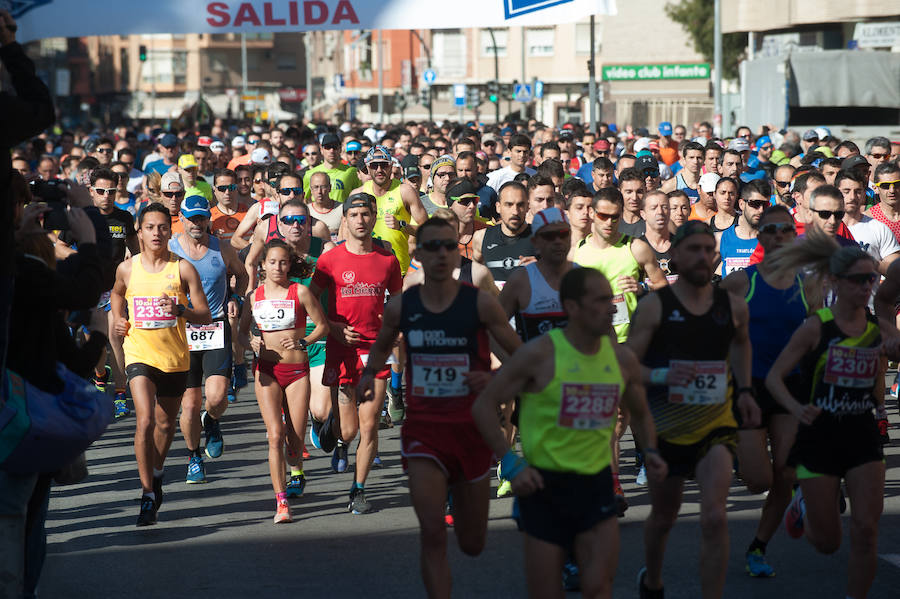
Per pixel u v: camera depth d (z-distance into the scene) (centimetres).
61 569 1237
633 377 925
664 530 1045
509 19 2533
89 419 949
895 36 6116
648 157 2395
